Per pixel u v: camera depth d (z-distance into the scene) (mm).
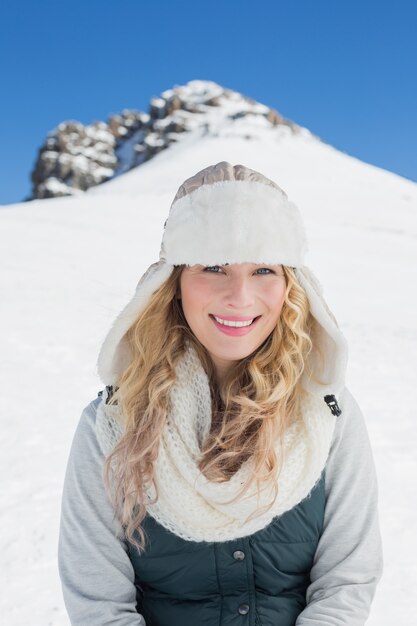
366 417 7074
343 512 1453
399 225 45281
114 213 36156
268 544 1407
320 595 1420
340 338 1372
